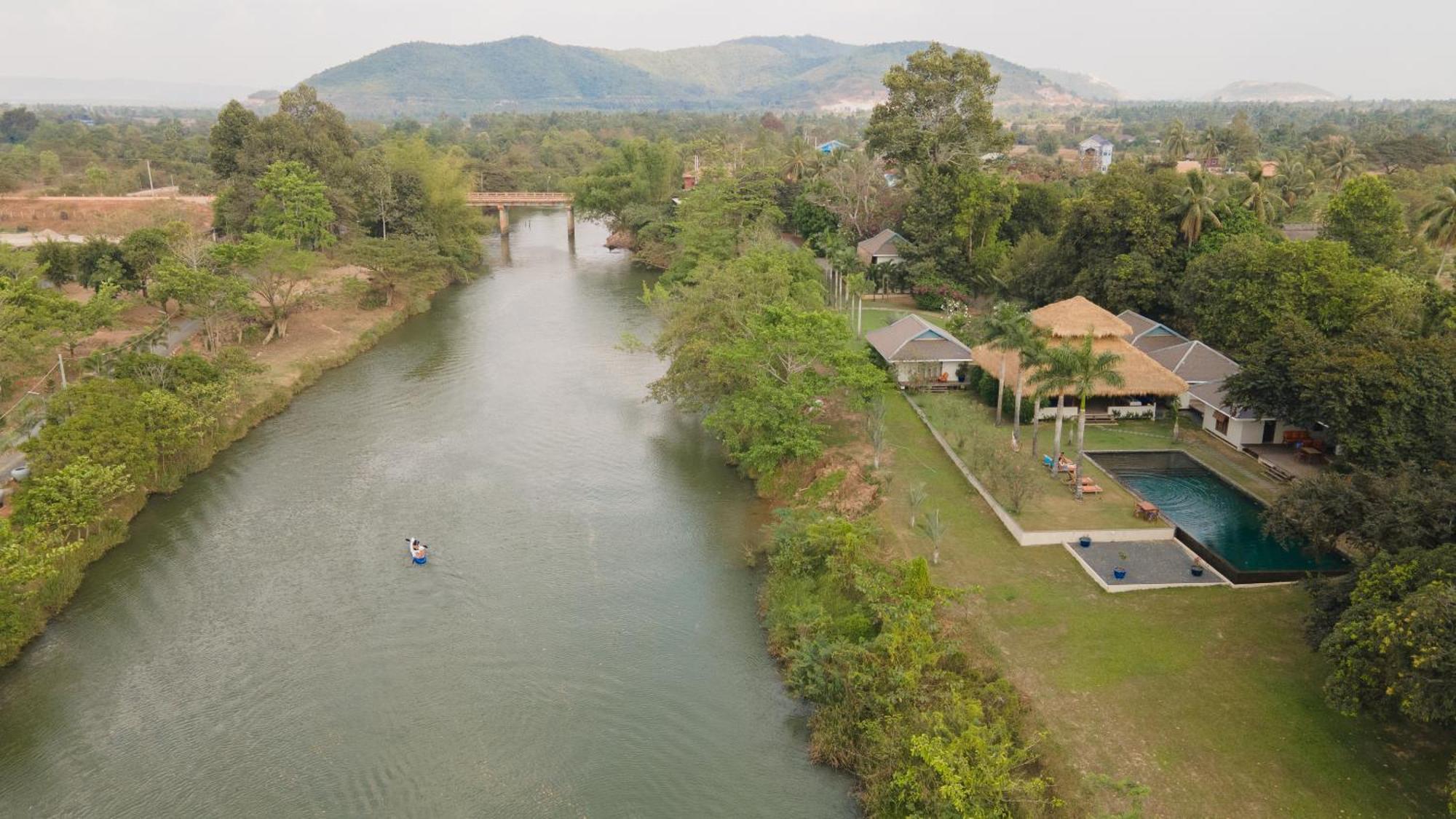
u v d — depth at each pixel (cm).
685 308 6569
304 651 3925
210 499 5331
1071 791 2847
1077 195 11538
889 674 3250
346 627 4094
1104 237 7525
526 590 4403
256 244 7938
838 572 4044
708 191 11412
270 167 10031
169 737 3400
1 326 5909
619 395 7212
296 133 10956
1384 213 7512
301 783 3172
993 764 2738
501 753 3312
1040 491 4897
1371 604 2859
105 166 17625
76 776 3206
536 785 3158
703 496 5403
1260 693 3250
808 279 7894
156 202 12394
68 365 6788
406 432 6406
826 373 6538
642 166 13500
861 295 9162
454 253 11638
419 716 3512
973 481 5062
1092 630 3659
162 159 17762
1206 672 3378
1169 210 7469
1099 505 4753
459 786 3155
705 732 3419
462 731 3431
